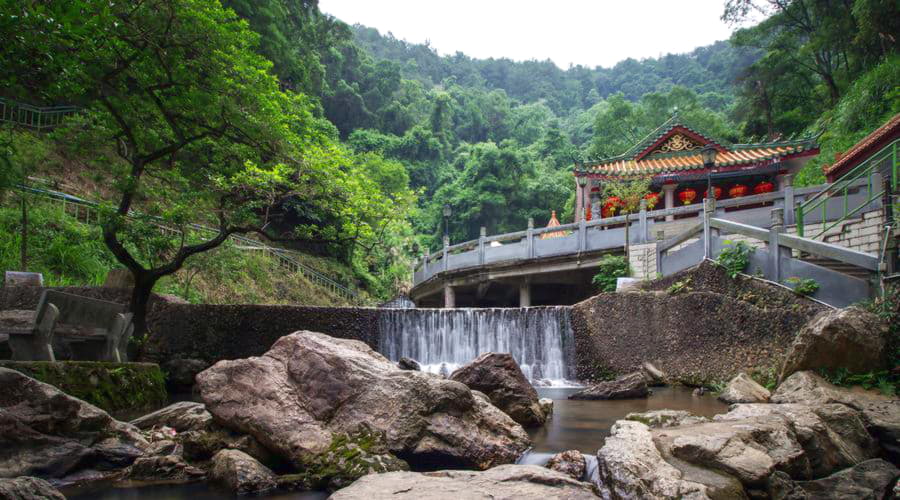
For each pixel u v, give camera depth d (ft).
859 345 28.32
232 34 40.70
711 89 328.29
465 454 19.74
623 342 45.98
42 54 28.94
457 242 216.33
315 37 188.96
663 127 93.30
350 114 256.52
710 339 41.09
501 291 84.69
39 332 28.37
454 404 20.95
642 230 64.90
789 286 38.55
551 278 75.25
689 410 30.76
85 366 27.96
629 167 90.33
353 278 118.21
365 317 52.54
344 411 20.63
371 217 50.24
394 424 19.92
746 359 38.65
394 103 272.92
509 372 29.35
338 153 47.96
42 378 25.66
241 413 20.84
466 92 375.04
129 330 33.09
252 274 83.82
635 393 37.22
